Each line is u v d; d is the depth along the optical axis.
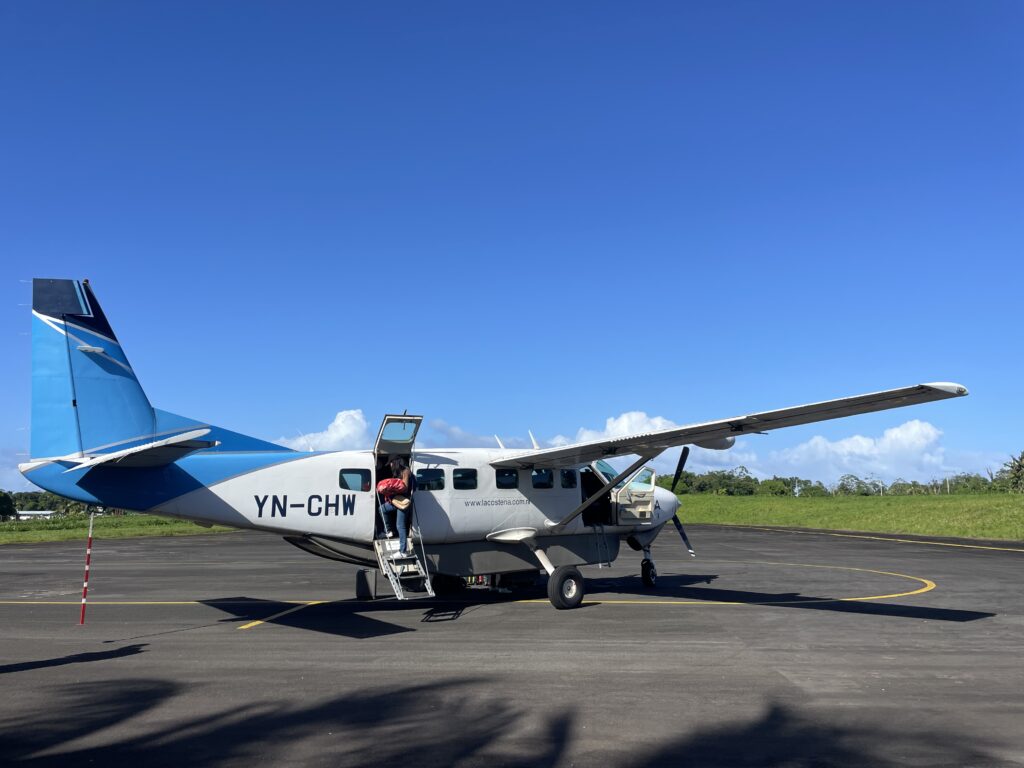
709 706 6.41
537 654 8.55
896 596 13.48
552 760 5.14
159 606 12.70
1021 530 30.06
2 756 5.25
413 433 11.43
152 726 5.91
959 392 8.78
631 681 7.27
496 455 13.26
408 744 5.46
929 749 5.34
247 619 11.29
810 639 9.40
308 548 12.23
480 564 12.97
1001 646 8.95
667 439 11.77
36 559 23.11
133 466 10.74
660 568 18.89
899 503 45.09
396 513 11.91
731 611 11.80
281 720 6.05
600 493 13.20
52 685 7.21
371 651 8.78
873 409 9.85
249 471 11.27
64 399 10.82
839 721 5.98
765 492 71.88
